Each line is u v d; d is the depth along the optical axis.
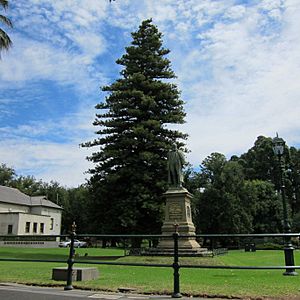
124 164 31.56
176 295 8.85
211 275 13.50
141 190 29.92
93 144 32.97
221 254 30.89
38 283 10.75
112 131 32.59
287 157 84.69
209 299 8.69
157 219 29.89
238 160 89.62
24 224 62.44
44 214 70.81
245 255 31.67
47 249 40.50
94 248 45.38
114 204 30.67
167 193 24.41
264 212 70.69
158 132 32.53
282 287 10.02
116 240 42.41
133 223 29.27
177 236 9.14
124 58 34.59
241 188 65.12
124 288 9.87
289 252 14.18
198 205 63.28
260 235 8.87
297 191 84.81
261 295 8.84
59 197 92.81
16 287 10.24
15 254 30.80
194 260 20.27
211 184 65.50
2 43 27.77
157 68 34.31
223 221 61.91
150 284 10.66
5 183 95.69
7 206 65.81
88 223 33.56
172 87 33.69
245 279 12.08
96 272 12.14
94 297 8.70
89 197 32.41
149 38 34.62
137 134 31.08
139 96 32.09
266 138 88.31
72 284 10.47
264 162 84.94
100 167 32.03
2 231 61.34
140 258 21.62
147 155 30.03
